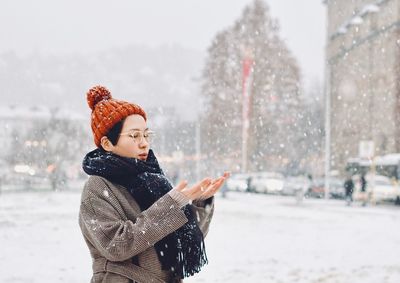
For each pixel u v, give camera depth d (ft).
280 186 140.77
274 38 181.57
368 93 198.49
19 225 56.08
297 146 203.82
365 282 29.76
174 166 221.87
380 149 184.44
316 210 85.20
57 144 197.98
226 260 36.32
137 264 9.15
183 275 9.16
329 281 30.07
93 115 9.72
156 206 8.80
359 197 103.71
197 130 199.41
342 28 221.25
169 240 9.11
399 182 110.22
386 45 187.01
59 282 28.99
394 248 42.39
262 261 36.11
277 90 179.42
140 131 9.62
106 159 9.27
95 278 9.29
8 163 237.04
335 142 222.07
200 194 9.15
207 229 10.00
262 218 68.49
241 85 175.52
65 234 48.57
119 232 8.77
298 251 40.68
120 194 9.27
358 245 44.16
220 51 182.29
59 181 165.17
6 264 33.63
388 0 186.80
